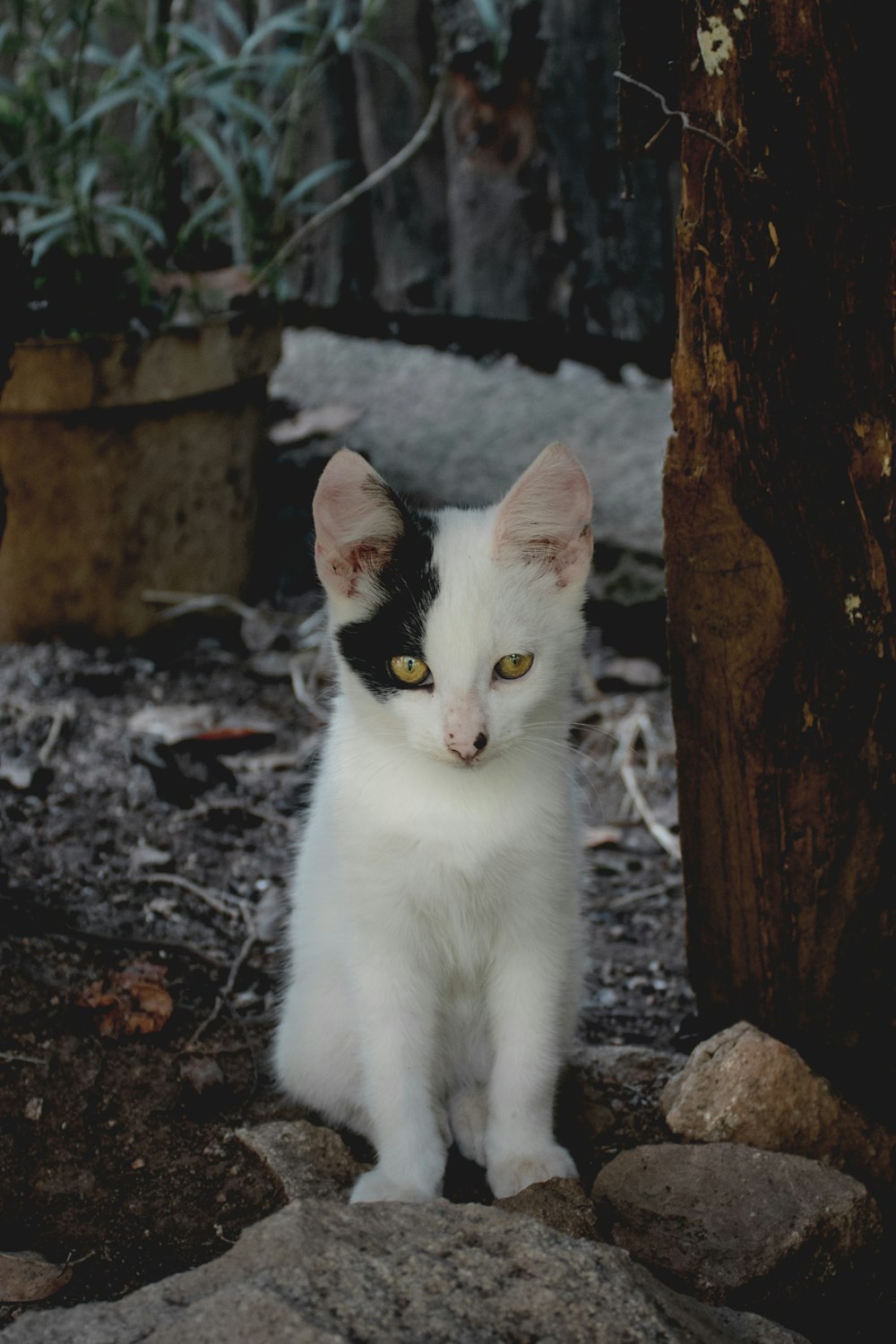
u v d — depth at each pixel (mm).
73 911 1055
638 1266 818
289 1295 788
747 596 905
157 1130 938
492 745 895
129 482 1276
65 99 1303
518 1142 928
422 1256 807
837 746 915
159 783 1172
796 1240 874
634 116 911
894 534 895
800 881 934
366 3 1309
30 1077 945
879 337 881
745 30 864
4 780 1158
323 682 1297
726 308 884
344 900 927
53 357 1222
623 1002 1061
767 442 893
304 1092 956
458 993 958
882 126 867
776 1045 931
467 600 899
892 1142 939
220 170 1293
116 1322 787
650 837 1202
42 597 1293
